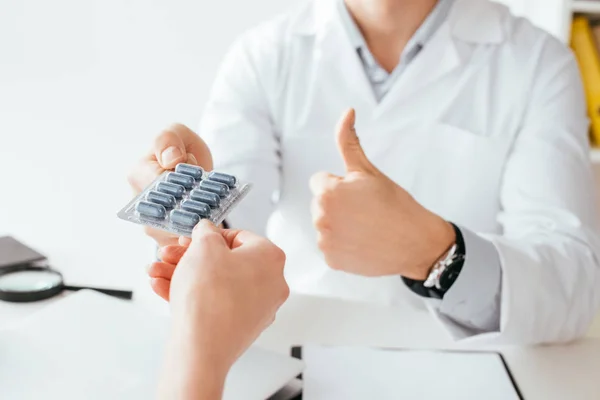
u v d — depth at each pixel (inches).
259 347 27.6
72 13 61.9
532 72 40.6
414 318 32.6
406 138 40.8
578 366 29.3
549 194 36.9
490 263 30.4
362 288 40.5
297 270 42.1
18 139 64.7
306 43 42.3
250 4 61.7
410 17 40.0
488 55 41.0
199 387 15.2
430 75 40.6
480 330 31.9
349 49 40.7
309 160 41.6
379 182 28.9
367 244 29.3
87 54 62.9
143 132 64.4
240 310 16.3
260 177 40.9
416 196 41.0
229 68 43.6
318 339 30.5
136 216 21.5
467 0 41.2
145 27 62.3
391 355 28.9
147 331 28.1
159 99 63.9
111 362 25.9
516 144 40.1
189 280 16.4
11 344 26.7
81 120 64.2
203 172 24.1
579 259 32.8
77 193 65.3
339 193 28.6
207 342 15.6
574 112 39.9
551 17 56.3
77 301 30.1
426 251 29.9
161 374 15.9
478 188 40.6
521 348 30.7
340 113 41.3
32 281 33.2
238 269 16.8
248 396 24.4
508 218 38.2
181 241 21.0
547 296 30.6
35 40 62.6
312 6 43.8
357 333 31.2
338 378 27.0
